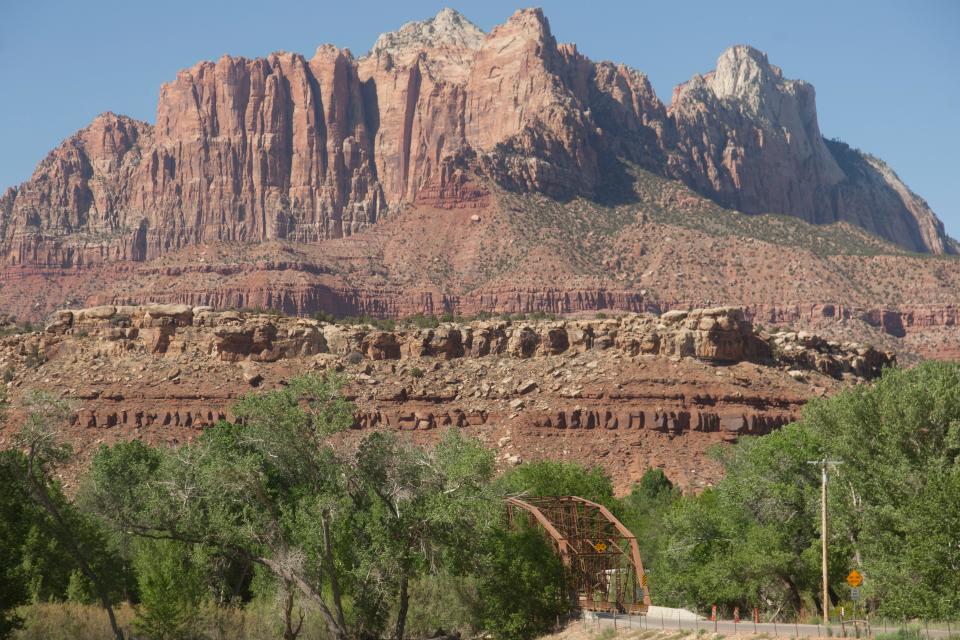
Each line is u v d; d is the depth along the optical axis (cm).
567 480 11981
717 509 9962
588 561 10262
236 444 8900
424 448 9412
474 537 8806
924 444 8475
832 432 9031
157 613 8738
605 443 15162
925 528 7669
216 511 8475
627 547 11331
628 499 13150
